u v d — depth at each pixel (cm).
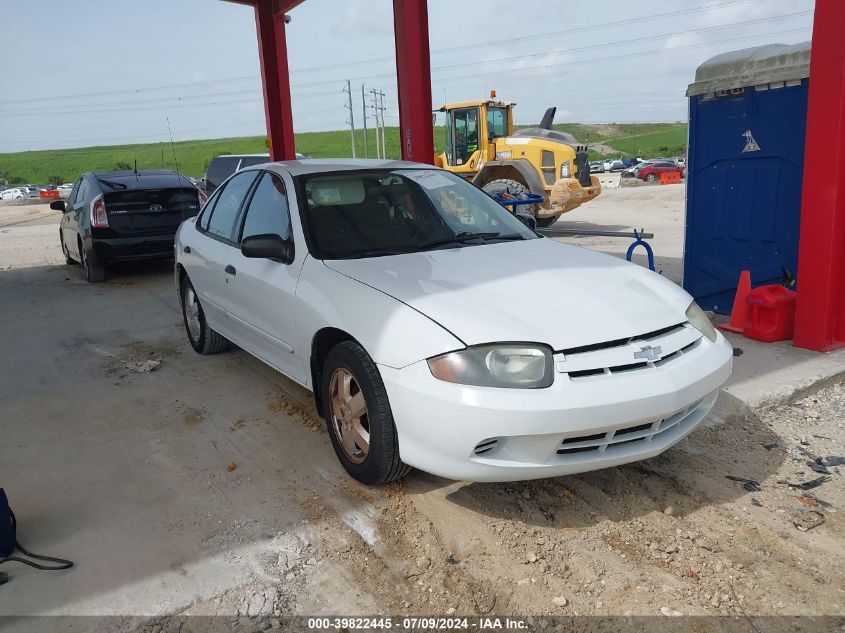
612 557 271
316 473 343
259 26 1079
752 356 479
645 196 2250
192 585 258
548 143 1325
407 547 280
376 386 294
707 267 614
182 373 509
